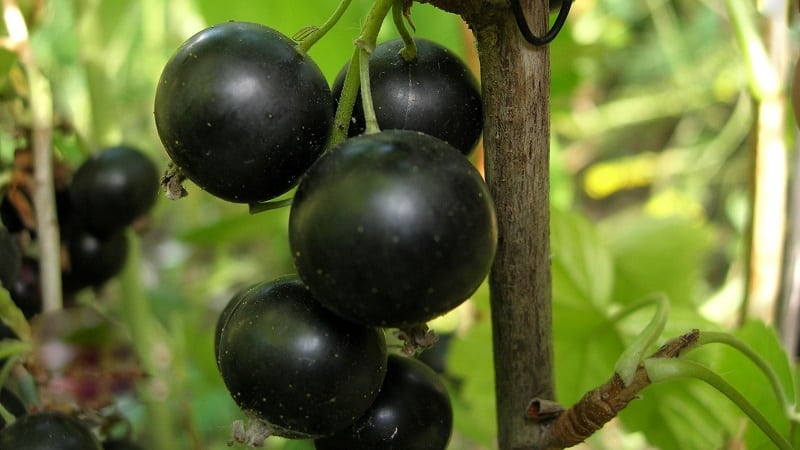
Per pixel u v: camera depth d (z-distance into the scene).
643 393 0.15
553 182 0.31
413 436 0.11
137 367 0.14
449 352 0.16
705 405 0.14
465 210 0.10
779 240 0.16
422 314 0.10
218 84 0.10
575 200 0.47
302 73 0.10
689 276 0.18
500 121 0.11
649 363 0.11
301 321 0.10
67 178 0.15
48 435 0.12
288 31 0.19
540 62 0.11
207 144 0.10
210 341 0.19
